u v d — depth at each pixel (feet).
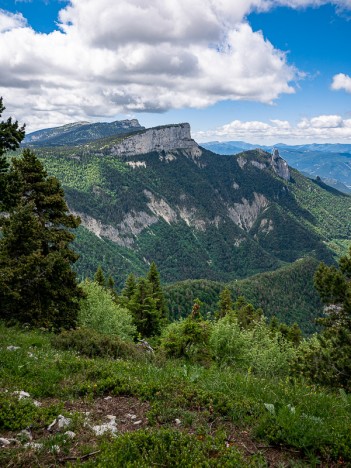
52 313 64.34
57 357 33.42
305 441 17.94
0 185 54.65
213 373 30.27
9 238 64.08
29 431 19.11
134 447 16.89
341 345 53.11
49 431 19.22
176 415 21.38
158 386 25.11
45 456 16.66
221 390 25.43
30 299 62.54
